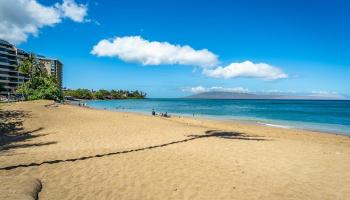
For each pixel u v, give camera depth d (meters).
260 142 18.84
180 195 9.14
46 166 11.90
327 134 28.47
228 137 20.53
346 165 13.43
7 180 9.75
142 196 9.00
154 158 13.45
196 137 19.81
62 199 8.68
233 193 9.43
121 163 12.48
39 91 77.38
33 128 23.44
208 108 91.56
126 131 22.39
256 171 11.97
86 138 18.88
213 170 11.83
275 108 95.31
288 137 25.02
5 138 18.78
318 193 9.75
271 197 9.23
